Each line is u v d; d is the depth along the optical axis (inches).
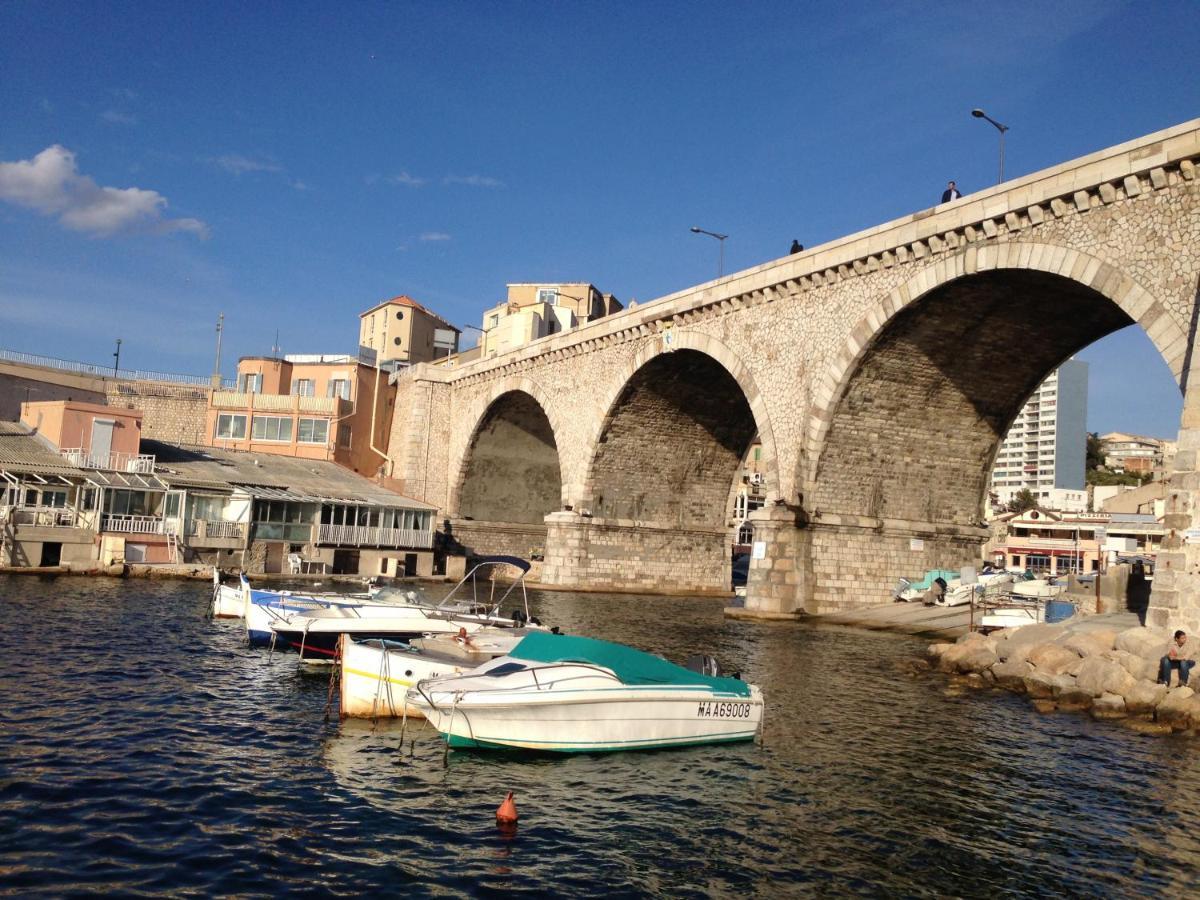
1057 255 1197.7
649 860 515.5
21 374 2694.4
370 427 3125.0
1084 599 1352.1
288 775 632.4
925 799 629.9
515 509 3024.1
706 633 1439.5
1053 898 481.4
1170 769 711.7
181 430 3063.5
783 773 681.6
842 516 1678.2
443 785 628.4
